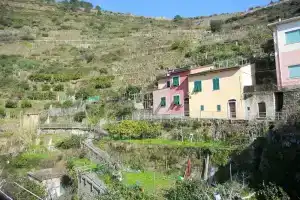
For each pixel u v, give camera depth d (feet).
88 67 229.45
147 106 154.71
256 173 75.77
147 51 237.25
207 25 318.45
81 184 90.79
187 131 108.68
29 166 115.85
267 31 188.75
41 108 178.50
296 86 96.58
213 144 95.35
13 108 178.81
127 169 99.76
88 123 146.61
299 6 229.45
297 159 69.97
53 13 410.31
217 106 113.91
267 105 98.78
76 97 186.91
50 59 255.29
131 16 457.68
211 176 84.94
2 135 147.43
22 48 281.74
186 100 129.80
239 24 246.68
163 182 85.92
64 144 128.26
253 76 112.57
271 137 81.92
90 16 418.92
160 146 100.83
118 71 214.48
